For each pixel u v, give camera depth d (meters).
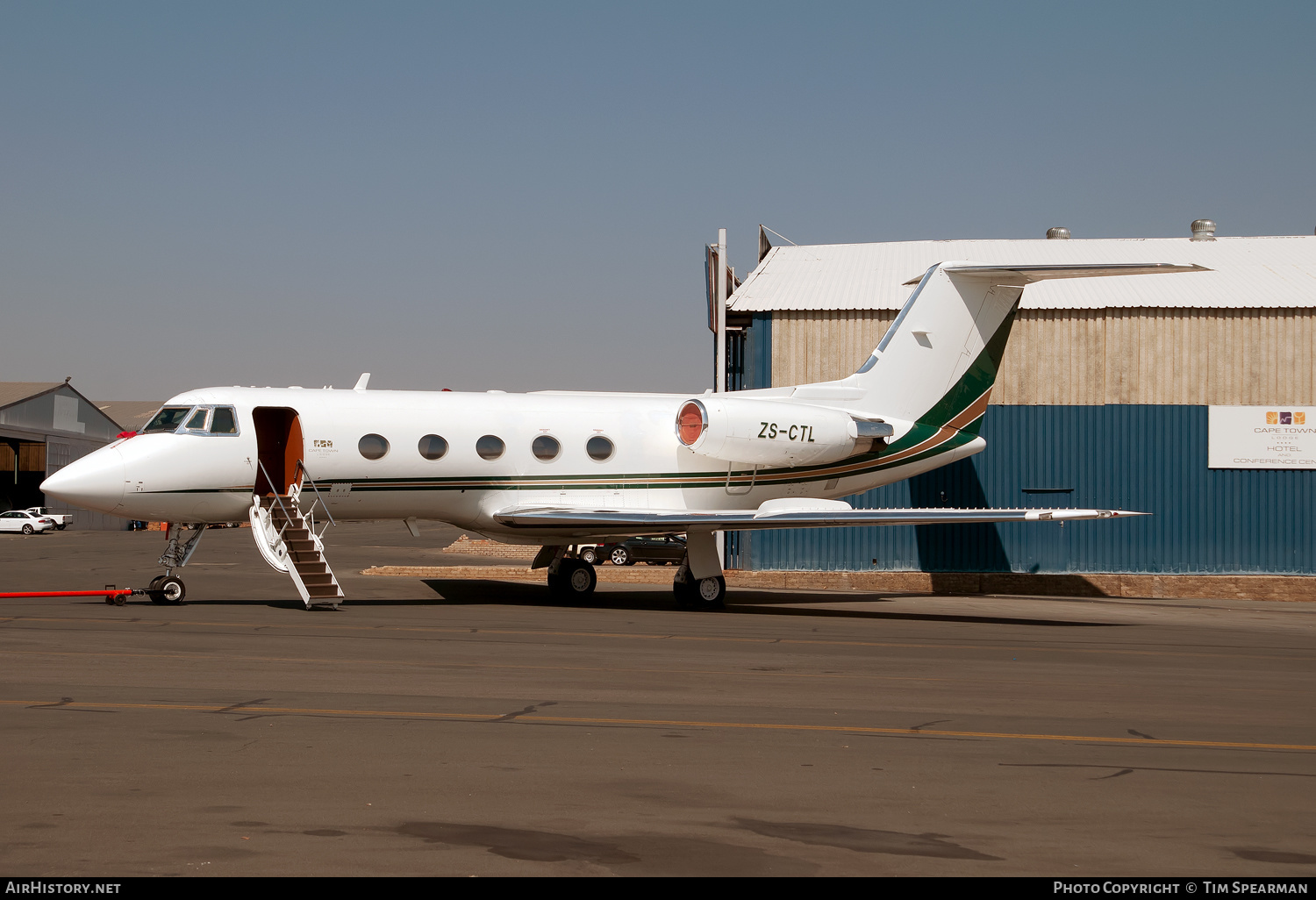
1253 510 26.48
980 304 23.30
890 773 7.47
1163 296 27.25
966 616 20.12
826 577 27.17
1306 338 26.38
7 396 66.50
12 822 5.97
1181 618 20.67
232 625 15.22
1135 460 26.55
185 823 6.01
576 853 5.65
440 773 7.19
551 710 9.44
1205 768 7.80
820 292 28.28
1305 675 12.94
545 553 22.45
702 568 20.41
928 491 26.86
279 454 20.80
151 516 18.48
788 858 5.64
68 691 9.77
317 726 8.52
